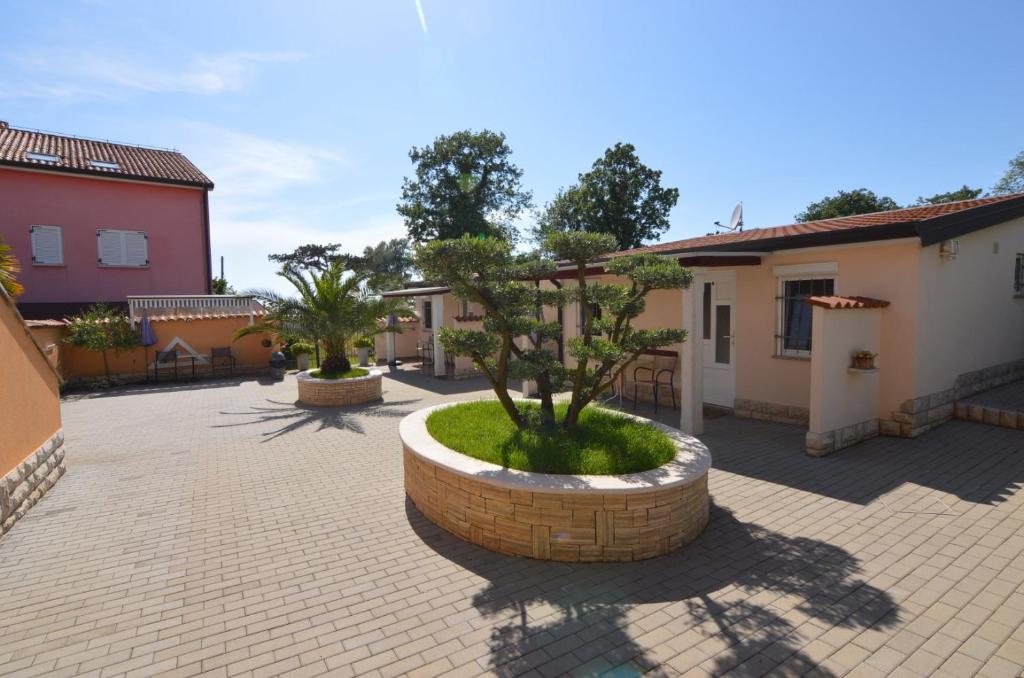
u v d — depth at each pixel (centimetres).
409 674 314
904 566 425
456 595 399
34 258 1695
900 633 343
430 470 529
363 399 1215
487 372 605
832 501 555
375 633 355
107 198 1805
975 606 370
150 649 343
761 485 605
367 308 1276
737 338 930
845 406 719
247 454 805
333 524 538
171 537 513
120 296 1836
